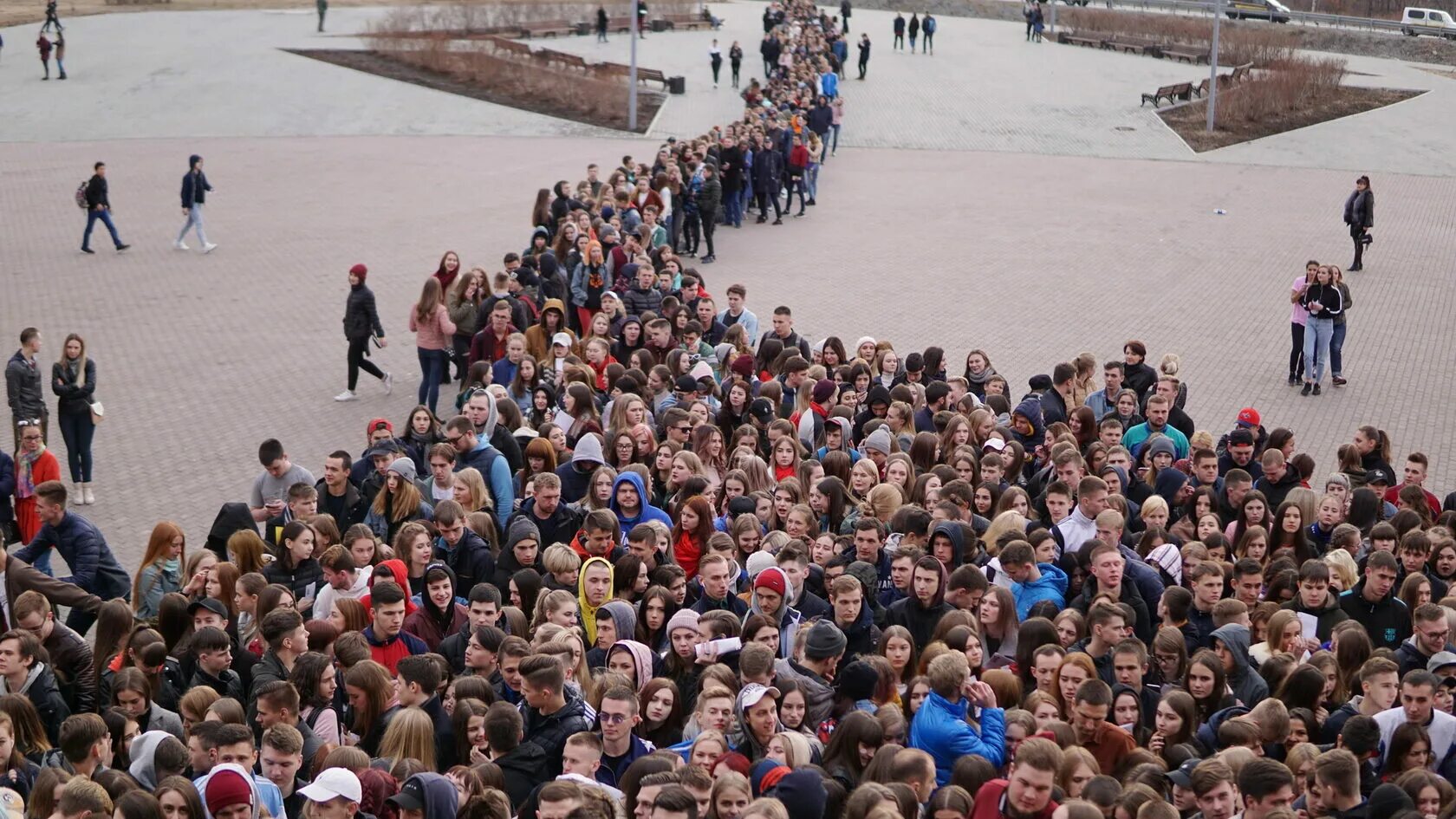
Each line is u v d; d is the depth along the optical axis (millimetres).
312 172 38156
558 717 8375
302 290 26547
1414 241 32875
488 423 14461
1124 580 10969
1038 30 69125
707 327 20266
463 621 10531
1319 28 72062
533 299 20438
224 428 19156
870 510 12531
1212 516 12656
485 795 7211
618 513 12383
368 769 7684
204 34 59812
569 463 13594
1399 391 22031
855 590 10031
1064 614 9984
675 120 46938
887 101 51156
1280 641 10133
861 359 17203
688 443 14555
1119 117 48938
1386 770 8656
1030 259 30531
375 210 33625
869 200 36656
